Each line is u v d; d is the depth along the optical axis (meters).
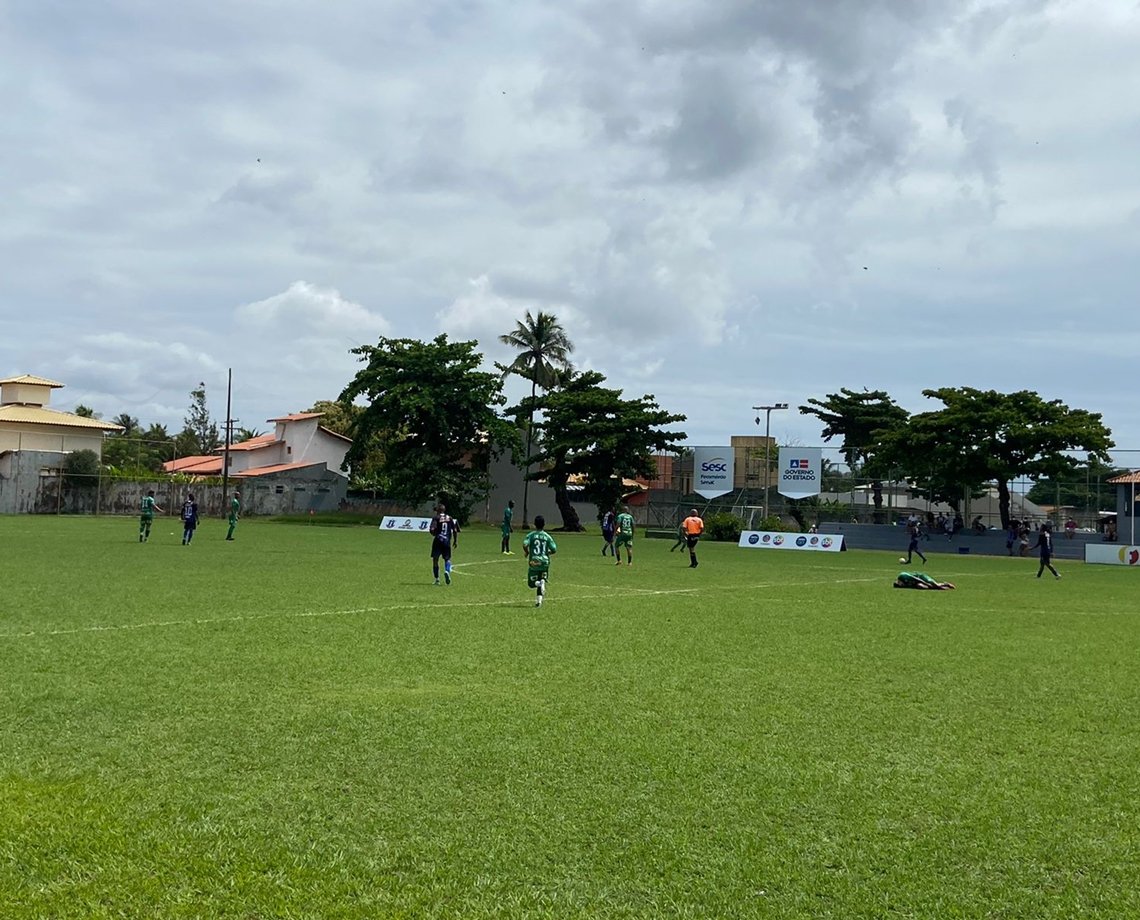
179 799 7.04
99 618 15.92
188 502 39.16
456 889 5.70
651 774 7.82
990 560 50.53
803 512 65.94
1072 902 5.67
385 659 12.74
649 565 35.91
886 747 8.80
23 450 77.69
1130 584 32.94
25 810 6.75
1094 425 58.75
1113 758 8.56
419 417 70.38
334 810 6.90
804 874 5.98
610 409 73.94
